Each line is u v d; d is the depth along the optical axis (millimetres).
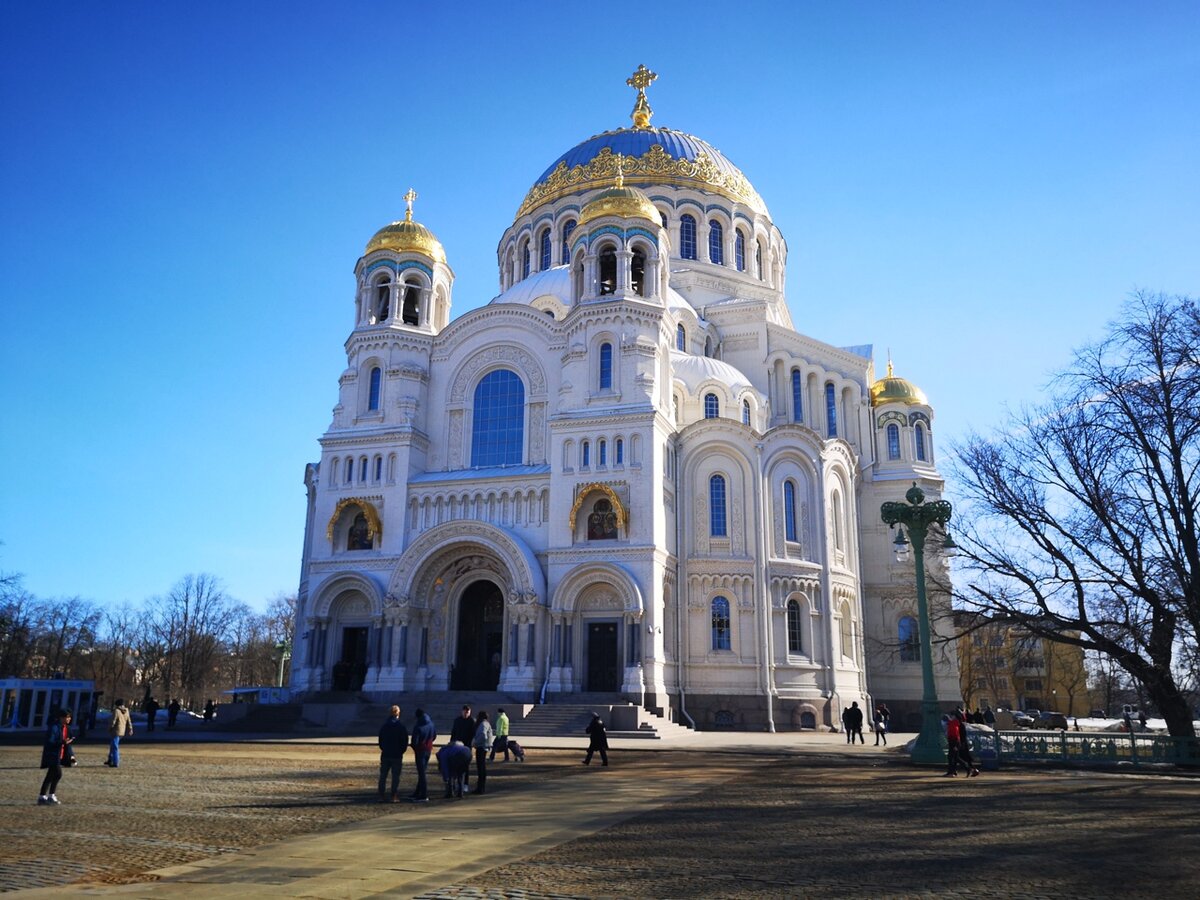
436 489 62375
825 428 77625
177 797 24219
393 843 17188
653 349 61094
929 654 36938
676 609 60344
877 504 75812
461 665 61406
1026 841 17641
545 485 60312
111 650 127438
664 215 82875
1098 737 35781
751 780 29531
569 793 25625
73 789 25766
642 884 13672
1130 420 35938
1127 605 36719
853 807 22750
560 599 56875
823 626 63094
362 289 69250
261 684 138250
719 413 67188
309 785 27312
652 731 48844
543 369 64562
